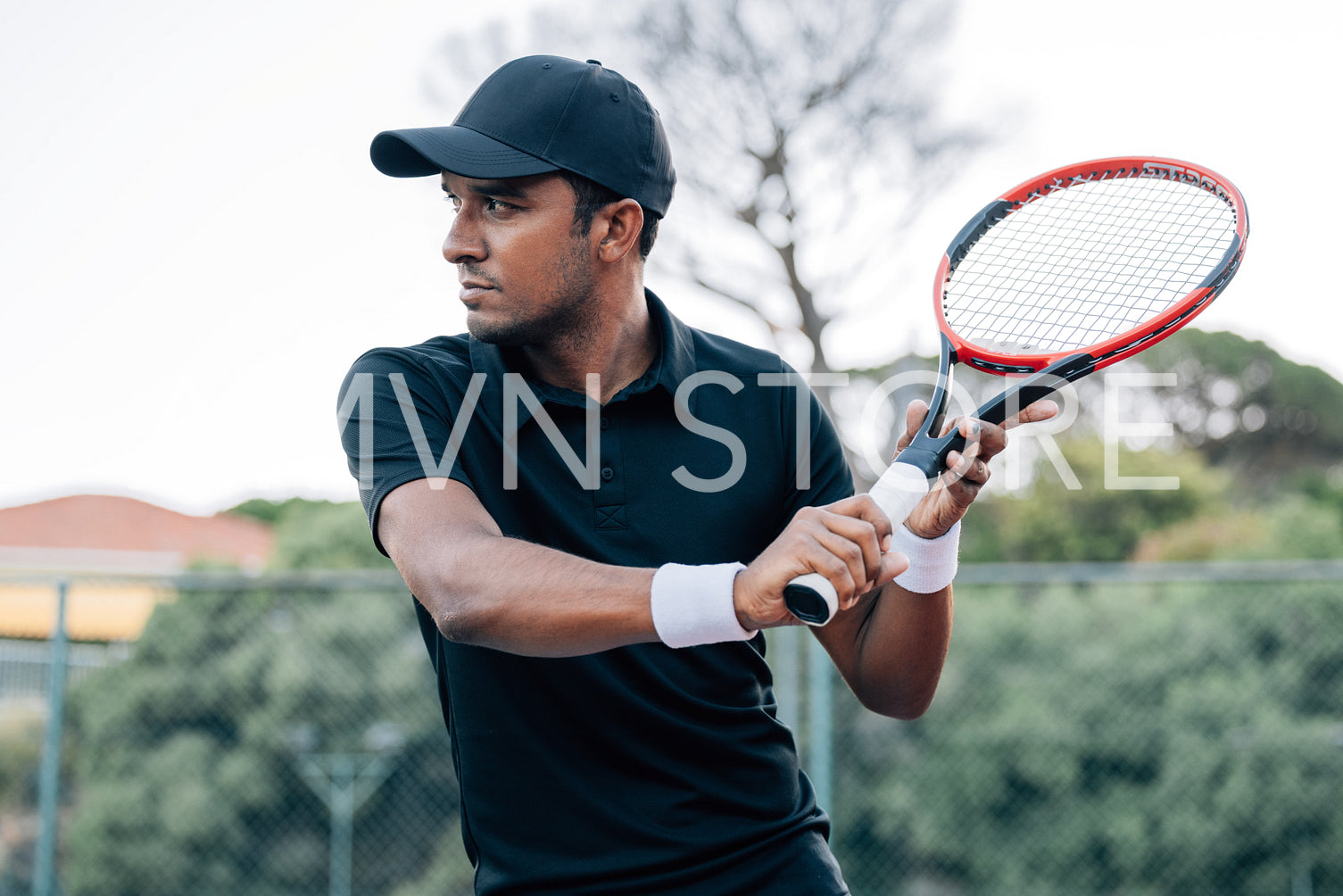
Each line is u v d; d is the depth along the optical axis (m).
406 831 9.26
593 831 1.46
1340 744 8.49
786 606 1.11
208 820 8.91
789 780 1.57
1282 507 15.70
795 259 12.54
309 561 12.91
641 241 1.57
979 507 16.69
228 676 9.33
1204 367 21.19
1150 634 9.38
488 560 1.21
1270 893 8.45
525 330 1.47
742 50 11.92
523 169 1.40
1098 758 9.11
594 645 1.17
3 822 8.58
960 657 9.87
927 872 8.96
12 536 18.84
